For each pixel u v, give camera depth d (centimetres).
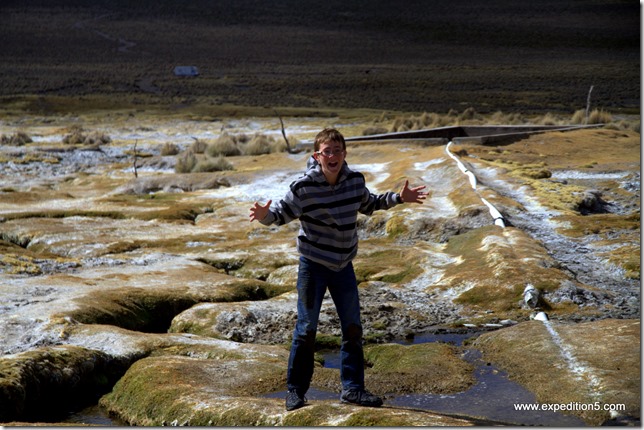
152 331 1421
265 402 840
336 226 718
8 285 1570
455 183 2495
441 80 12762
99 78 13825
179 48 18225
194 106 9725
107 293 1485
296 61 16475
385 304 1427
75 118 8569
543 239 1848
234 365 1060
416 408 878
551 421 802
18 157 4812
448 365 1021
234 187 3133
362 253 1878
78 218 2545
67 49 17750
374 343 1246
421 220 2055
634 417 789
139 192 3347
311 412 749
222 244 2062
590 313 1309
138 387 989
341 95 11194
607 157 3228
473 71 13962
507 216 2028
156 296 1497
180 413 875
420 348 1105
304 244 731
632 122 4416
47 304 1388
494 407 858
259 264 1839
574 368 938
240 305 1424
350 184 721
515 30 19188
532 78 12569
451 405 880
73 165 4569
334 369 1045
